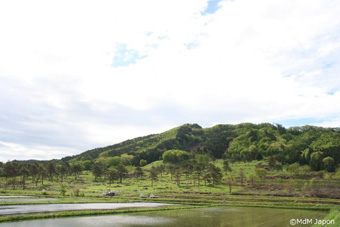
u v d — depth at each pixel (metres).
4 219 49.81
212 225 54.00
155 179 198.25
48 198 101.12
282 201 108.88
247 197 121.75
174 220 59.50
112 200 101.44
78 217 59.28
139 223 54.16
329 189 138.38
